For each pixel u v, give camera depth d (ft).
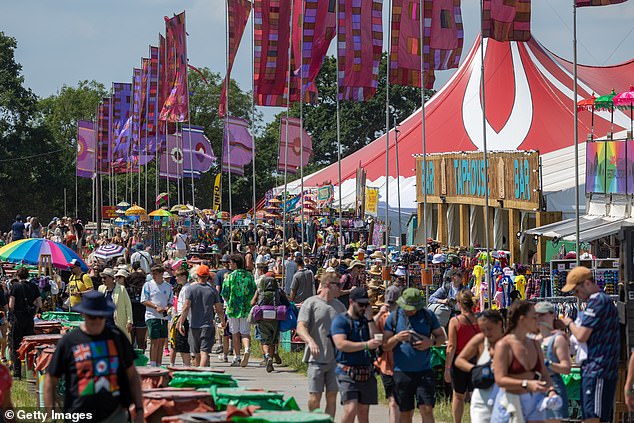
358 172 190.90
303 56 124.57
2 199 456.04
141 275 99.25
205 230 208.85
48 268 130.11
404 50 108.06
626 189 114.93
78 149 277.23
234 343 99.76
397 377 56.54
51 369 41.86
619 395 64.59
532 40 220.23
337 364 57.52
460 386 61.26
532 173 151.64
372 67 115.34
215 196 257.75
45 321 102.42
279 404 49.70
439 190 185.98
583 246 132.16
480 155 170.50
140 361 75.56
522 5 95.14
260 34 131.34
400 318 56.95
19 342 96.58
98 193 295.69
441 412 70.54
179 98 176.14
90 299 41.52
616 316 55.06
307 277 106.52
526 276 117.70
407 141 225.56
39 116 538.06
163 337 90.53
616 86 225.35
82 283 107.86
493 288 115.34
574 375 62.44
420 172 193.98
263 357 106.32
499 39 95.14
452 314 85.56
